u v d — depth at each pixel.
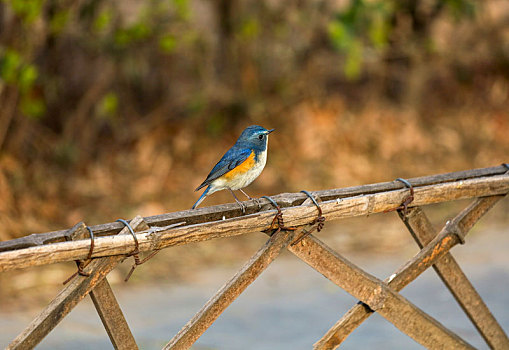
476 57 22.03
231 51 17.88
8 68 12.80
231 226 5.43
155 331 9.55
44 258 4.70
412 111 20.19
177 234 5.20
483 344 9.06
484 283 11.38
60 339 9.14
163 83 17.41
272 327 9.77
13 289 11.11
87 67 16.25
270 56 18.27
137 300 10.92
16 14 13.26
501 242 13.76
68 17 14.13
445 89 21.53
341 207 5.96
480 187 6.64
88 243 4.85
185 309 10.54
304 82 18.67
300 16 18.08
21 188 14.36
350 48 16.45
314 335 9.47
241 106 17.73
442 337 6.49
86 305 10.71
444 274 6.59
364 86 20.16
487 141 19.92
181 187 15.91
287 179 16.64
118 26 14.97
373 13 17.12
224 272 12.45
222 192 15.98
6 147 14.84
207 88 17.48
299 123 18.06
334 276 6.01
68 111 16.31
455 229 6.53
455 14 19.39
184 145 17.02
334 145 18.02
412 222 6.45
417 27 20.03
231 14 17.69
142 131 16.97
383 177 17.47
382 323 9.93
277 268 12.68
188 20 15.70
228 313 10.36
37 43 14.20
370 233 14.49
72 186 15.07
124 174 15.91
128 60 15.69
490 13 22.22
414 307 6.36
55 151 15.43
